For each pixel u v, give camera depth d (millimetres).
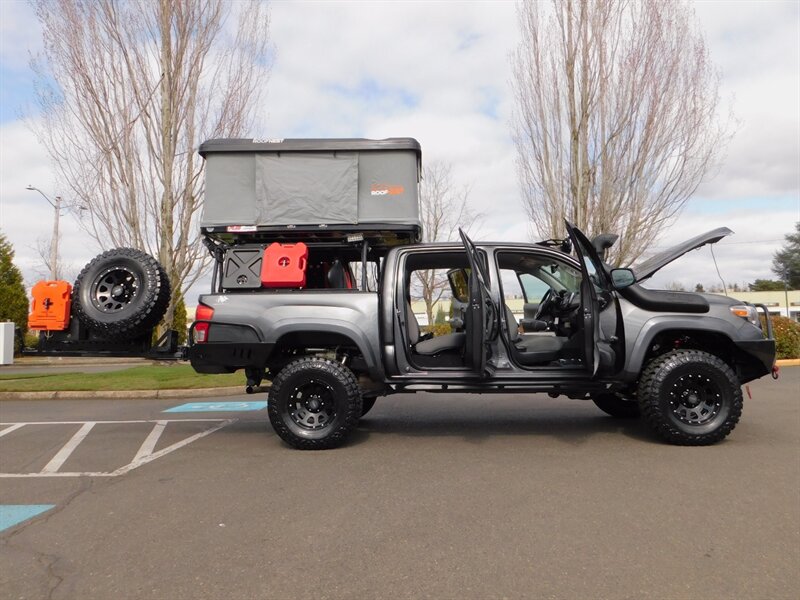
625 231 14680
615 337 5590
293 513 3939
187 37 15492
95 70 15094
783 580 2908
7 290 29000
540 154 15875
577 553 3236
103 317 6004
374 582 2947
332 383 5625
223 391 11039
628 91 14391
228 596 2832
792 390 9469
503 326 5594
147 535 3617
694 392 5590
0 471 5230
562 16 15078
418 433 6418
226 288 5883
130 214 15539
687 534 3475
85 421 7926
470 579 2961
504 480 4566
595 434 6207
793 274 65812
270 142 6039
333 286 6477
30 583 3006
